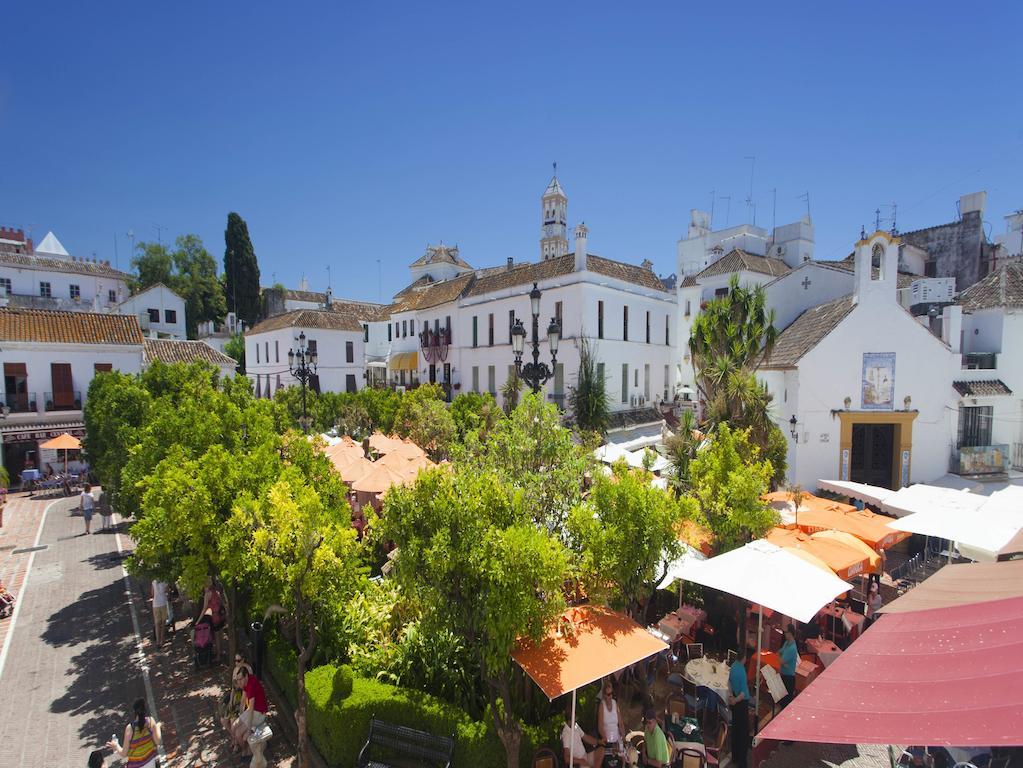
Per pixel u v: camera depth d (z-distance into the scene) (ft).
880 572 46.96
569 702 29.58
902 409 72.08
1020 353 74.18
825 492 71.10
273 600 30.35
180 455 36.63
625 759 27.30
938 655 18.65
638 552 29.19
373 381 167.63
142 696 35.32
